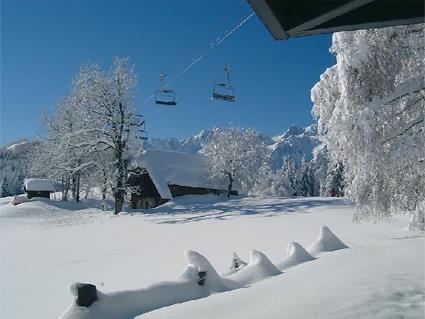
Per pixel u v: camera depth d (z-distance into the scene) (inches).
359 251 431.8
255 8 137.5
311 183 4030.5
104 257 764.6
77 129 1953.7
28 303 437.7
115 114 1849.2
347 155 598.2
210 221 1294.3
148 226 1322.6
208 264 319.9
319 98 704.4
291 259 405.4
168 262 626.5
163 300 277.0
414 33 567.8
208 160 2294.5
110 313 244.8
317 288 277.6
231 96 905.5
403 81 579.2
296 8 147.9
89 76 1873.8
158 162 2249.0
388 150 569.0
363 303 241.4
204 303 262.7
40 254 870.4
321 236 478.9
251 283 335.3
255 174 2299.5
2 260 810.8
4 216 1867.6
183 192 2235.5
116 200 1808.6
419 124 558.6
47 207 2046.0
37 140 2374.5
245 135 2313.0
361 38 570.3
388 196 590.6
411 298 250.7
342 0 138.3
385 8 151.4
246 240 791.7
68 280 565.6
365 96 571.5
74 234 1264.8
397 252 408.8
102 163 1894.7
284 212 1374.3
